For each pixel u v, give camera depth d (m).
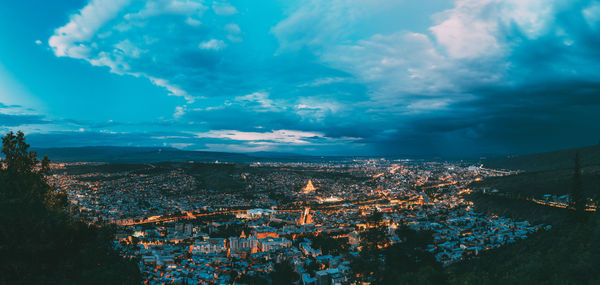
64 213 27.75
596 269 36.72
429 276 44.91
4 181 29.00
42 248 21.88
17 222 21.95
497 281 42.19
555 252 46.56
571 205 92.06
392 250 56.94
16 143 35.72
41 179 36.28
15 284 21.52
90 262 29.45
